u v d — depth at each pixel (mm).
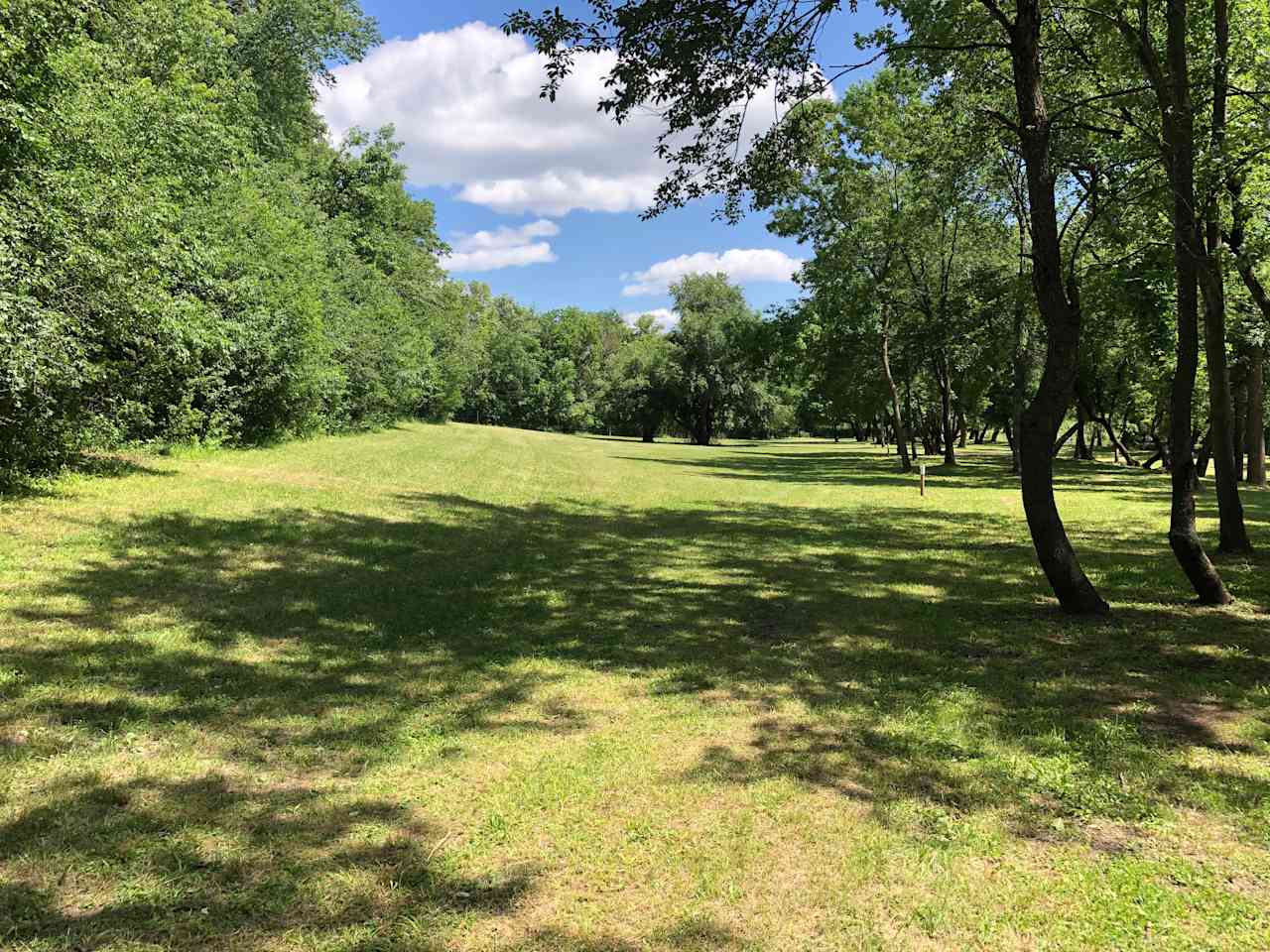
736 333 63531
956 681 6469
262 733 5012
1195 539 9094
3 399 11828
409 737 5098
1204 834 4070
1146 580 10602
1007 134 13266
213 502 13961
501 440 47938
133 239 14227
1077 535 15336
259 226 25109
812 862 3762
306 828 3920
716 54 8891
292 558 10352
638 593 9750
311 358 27828
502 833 3961
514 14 8336
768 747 5105
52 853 3539
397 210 53562
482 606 8719
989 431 106188
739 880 3600
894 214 31672
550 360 93375
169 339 16281
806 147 10328
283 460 22703
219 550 10367
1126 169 13359
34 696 5246
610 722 5512
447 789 4418
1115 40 11906
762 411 71125
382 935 3135
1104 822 4191
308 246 30188
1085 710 5801
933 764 4871
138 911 3188
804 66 9102
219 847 3703
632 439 83812
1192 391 9148
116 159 15133
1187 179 9547
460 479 22609
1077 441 48562
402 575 9945
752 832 4023
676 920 3293
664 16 8516
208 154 21047
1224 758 4949
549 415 90688
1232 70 11695
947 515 19141
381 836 3885
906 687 6324
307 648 6793
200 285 19562
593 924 3258
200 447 21984
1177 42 9664
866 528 16625
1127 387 39438
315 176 46844
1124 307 22391
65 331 12516
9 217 10945
